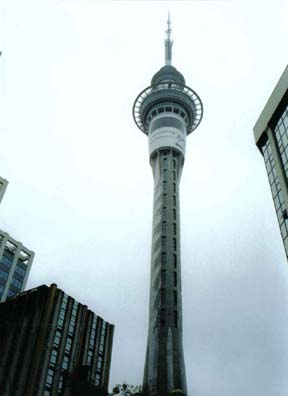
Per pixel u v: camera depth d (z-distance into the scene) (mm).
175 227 117812
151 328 100375
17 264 122438
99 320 99250
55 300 88250
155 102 153250
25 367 77188
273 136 67188
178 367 91375
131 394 59281
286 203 58719
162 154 136750
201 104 155250
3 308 92625
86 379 78875
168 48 189875
